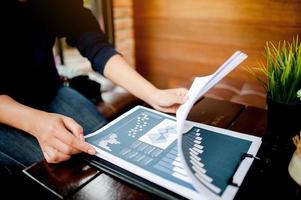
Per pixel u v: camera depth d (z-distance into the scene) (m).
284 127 0.68
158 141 0.72
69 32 1.20
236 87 1.81
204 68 2.30
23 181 0.90
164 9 2.30
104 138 0.74
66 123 0.74
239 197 0.57
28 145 0.97
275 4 1.87
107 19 2.44
